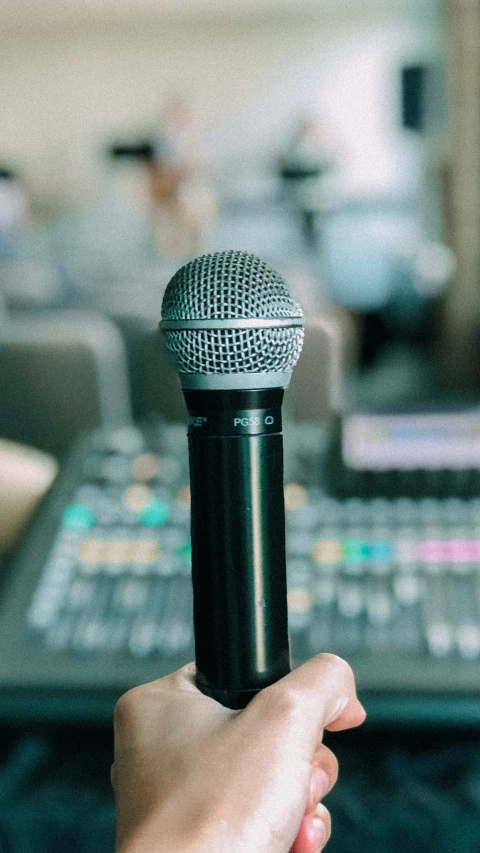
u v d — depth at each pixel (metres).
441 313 3.77
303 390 1.02
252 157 7.31
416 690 0.68
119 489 0.92
